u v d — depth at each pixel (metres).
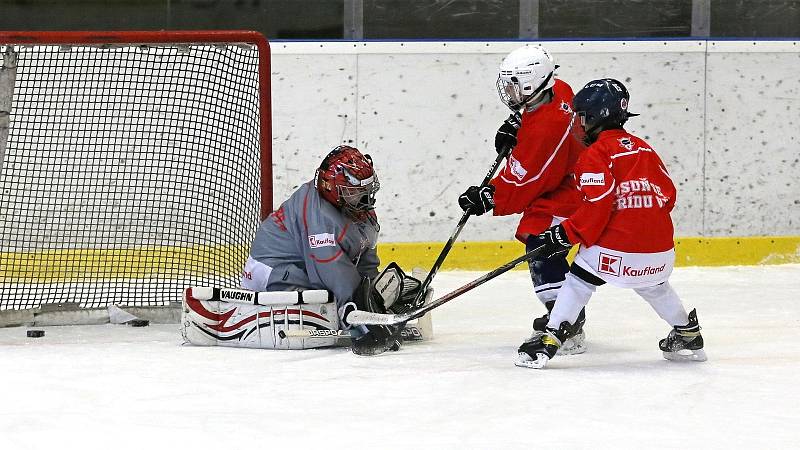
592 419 9.44
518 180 12.52
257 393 10.40
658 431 9.09
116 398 10.17
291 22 21.22
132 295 16.16
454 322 14.90
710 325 14.50
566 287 11.61
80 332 14.10
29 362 11.89
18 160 17.95
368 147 20.11
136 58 18.06
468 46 20.08
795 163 20.58
